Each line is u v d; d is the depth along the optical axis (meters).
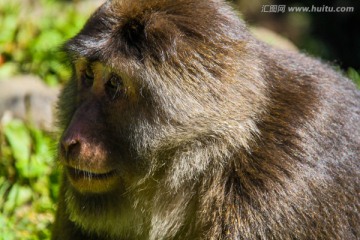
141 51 11.27
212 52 11.46
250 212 11.35
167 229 12.00
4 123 18.66
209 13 11.68
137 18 11.40
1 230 15.07
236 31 11.87
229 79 11.45
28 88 20.36
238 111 11.48
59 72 21.77
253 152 11.58
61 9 26.42
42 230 15.37
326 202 11.54
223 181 11.58
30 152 17.59
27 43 22.75
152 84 11.27
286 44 24.81
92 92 11.65
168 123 11.38
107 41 11.41
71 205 12.17
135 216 12.12
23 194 16.58
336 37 31.88
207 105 11.35
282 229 11.27
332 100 12.42
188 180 11.66
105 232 12.57
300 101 12.04
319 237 11.45
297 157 11.53
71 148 11.30
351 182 11.93
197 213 11.77
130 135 11.50
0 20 23.66
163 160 11.62
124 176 11.70
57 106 13.04
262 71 12.05
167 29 11.33
